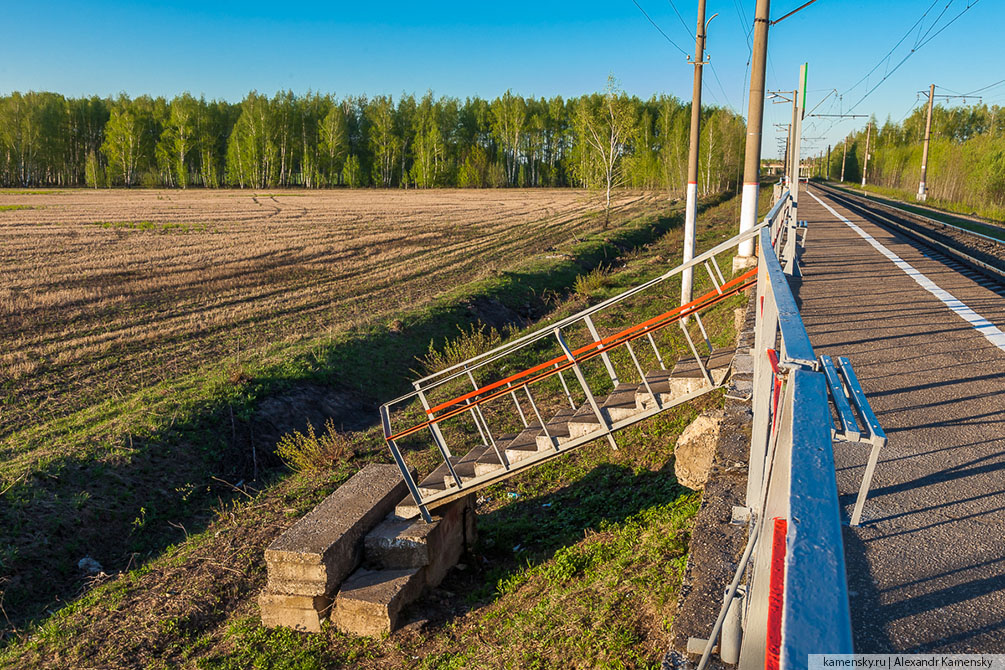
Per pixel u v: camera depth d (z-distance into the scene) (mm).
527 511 9211
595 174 43312
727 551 3854
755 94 16203
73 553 8961
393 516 7824
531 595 6625
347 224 45531
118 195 79938
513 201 71688
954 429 4887
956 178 53375
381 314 19391
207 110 106500
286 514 9445
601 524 7738
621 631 4562
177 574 8250
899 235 21156
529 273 25172
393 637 6520
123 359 15625
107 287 23297
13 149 98375
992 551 3262
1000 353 6918
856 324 8570
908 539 3428
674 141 73562
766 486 2650
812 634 1013
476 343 16781
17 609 7965
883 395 5766
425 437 12133
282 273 27062
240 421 12492
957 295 10352
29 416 12289
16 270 25797
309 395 14047
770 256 4199
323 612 6820
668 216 46594
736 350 7625
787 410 1968
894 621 2777
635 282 24375
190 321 19062
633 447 9781
